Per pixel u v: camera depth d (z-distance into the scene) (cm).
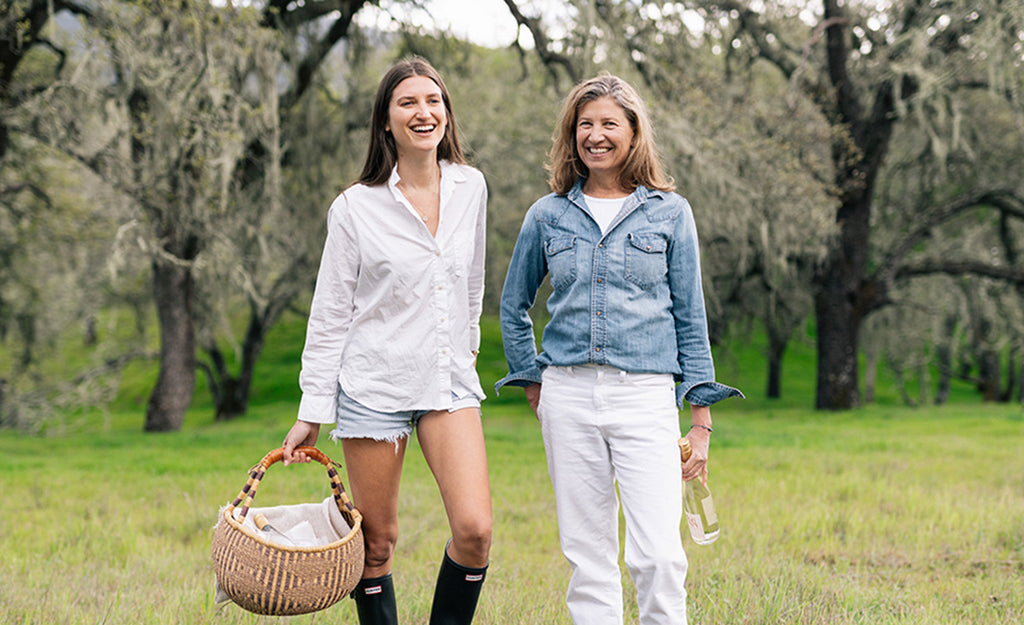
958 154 1828
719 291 1970
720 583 390
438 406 269
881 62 1656
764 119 1606
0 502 696
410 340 271
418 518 588
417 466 906
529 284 296
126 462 1034
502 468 894
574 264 275
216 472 875
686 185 1445
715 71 1764
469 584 270
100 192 1526
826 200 1581
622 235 273
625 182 283
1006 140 1864
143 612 344
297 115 1553
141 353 2252
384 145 277
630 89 279
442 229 277
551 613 345
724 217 1515
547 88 1719
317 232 1592
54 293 2166
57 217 1791
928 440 1159
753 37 1742
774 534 514
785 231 1558
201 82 1225
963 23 1555
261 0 1379
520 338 295
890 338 2327
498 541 519
